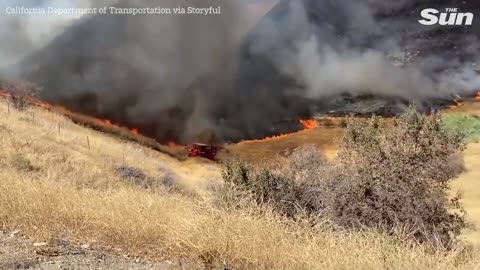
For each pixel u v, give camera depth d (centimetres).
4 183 566
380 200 671
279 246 416
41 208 486
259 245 406
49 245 410
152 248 425
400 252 419
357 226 654
